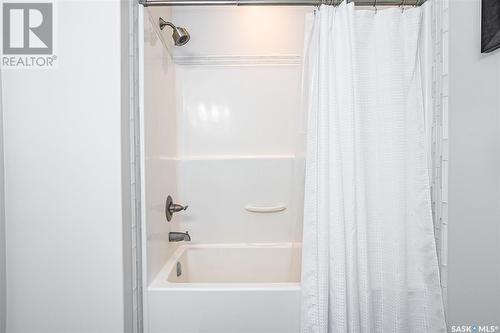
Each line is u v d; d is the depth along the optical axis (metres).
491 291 1.10
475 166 1.13
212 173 2.07
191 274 2.01
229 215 2.07
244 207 2.07
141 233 1.33
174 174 1.97
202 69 2.08
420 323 1.25
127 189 1.21
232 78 2.09
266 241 2.08
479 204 1.12
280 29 2.09
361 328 1.23
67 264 1.16
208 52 2.08
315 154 1.27
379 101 1.29
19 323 1.16
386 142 1.29
